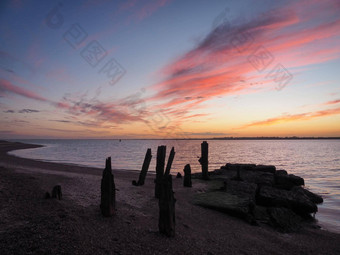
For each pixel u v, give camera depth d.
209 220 9.46
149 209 9.62
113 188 7.90
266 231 9.20
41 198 9.05
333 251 7.82
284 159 58.94
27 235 5.70
